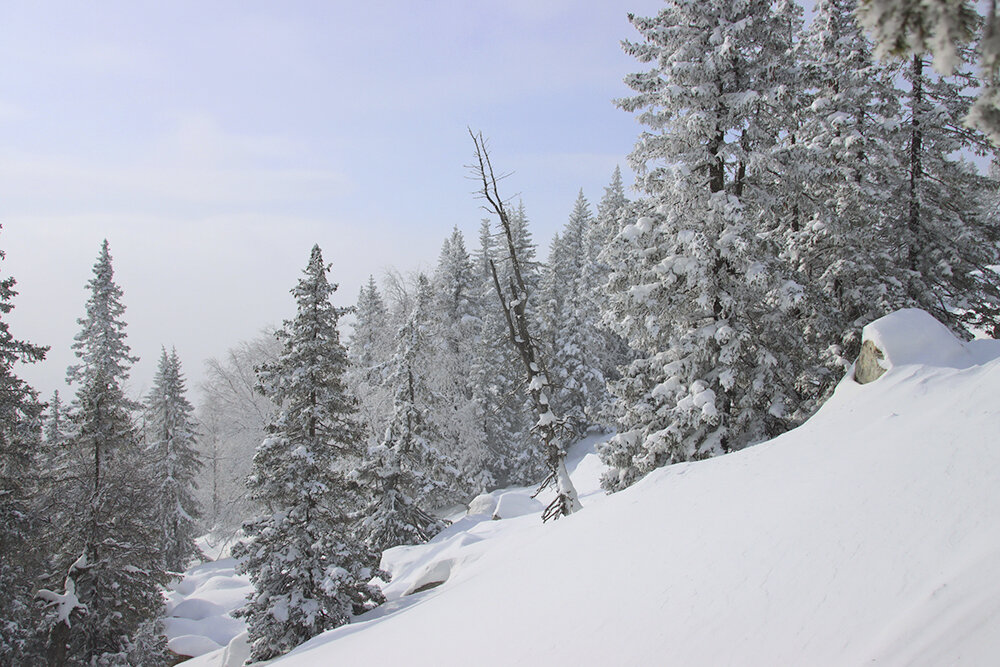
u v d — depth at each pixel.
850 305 18.44
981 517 5.82
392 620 12.48
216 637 28.28
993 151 18.41
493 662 7.26
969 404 8.73
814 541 6.68
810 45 19.98
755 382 16.53
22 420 20.23
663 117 16.75
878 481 7.41
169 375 42.19
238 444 39.34
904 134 19.16
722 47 15.19
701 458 16.78
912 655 4.37
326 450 19.36
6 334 19.80
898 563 5.69
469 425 39.34
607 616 7.16
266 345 39.81
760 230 18.91
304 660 11.96
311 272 19.83
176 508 39.81
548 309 44.66
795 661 5.02
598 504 12.12
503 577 10.55
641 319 17.75
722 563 7.14
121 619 21.53
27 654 20.34
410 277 36.75
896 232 20.05
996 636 4.11
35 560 21.28
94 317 38.44
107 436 23.09
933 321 12.47
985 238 20.44
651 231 17.64
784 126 16.91
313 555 18.12
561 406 44.62
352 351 41.47
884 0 2.09
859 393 11.76
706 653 5.64
